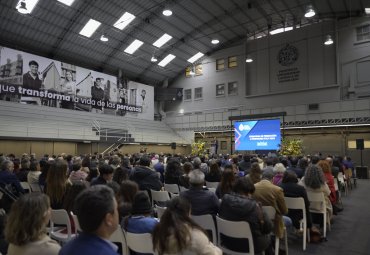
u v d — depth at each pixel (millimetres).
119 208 3201
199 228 2182
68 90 20750
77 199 1530
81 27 18984
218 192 4957
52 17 17500
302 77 22359
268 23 23438
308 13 15836
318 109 20953
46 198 1898
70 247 1461
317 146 21172
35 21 17359
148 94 27000
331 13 21438
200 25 22484
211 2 19906
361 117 19328
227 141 25125
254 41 24812
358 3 19750
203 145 22828
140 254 2885
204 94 27297
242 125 19062
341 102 20156
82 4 17156
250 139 18656
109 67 24094
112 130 22109
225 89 26125
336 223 6691
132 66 25000
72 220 3828
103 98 23109
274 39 23797
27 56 18516
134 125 24719
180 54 25641
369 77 19812
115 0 17547
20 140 16609
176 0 18953
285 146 17219
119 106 24281
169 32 22250
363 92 19922
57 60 20438
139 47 22766
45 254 1769
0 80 17125
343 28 21062
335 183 7512
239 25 23531
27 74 18453
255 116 18391
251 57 24891
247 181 3652
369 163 19219
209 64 27266
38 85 18984
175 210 2172
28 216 1768
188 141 27125
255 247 3326
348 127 20125
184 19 21219
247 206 3322
